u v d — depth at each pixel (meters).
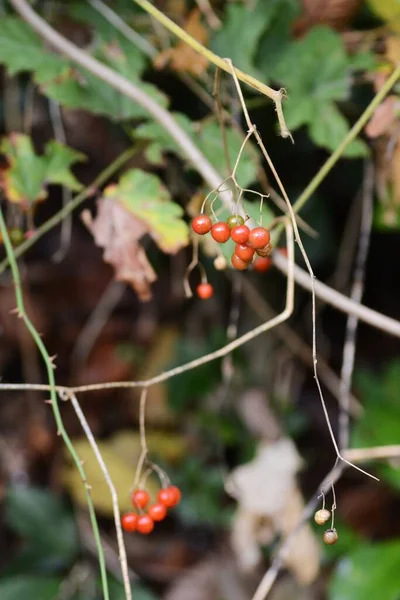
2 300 1.17
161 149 0.78
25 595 0.87
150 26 0.87
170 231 0.75
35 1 0.87
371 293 1.14
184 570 0.94
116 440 1.04
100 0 0.85
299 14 0.84
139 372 1.14
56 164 0.79
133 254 0.76
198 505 0.95
